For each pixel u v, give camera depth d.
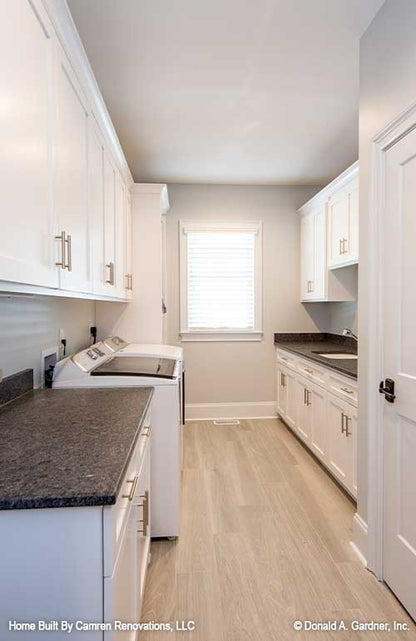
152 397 1.78
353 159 3.19
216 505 2.27
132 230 3.08
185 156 3.10
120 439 1.09
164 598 1.54
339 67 1.97
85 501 0.78
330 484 2.53
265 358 3.99
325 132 2.69
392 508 1.55
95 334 3.03
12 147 0.88
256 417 3.98
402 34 1.41
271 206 3.93
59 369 1.86
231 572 1.69
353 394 2.13
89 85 1.53
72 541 0.81
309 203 3.58
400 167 1.45
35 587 0.81
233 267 3.92
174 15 1.60
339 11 1.58
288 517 2.13
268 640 1.35
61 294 1.29
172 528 1.93
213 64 1.93
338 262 3.02
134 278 3.11
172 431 1.92
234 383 3.97
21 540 0.80
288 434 3.50
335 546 1.87
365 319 1.72
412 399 1.39
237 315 3.96
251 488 2.47
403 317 1.45
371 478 1.67
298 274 3.98
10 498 0.77
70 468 0.90
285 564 1.74
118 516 0.91
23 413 1.36
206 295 3.92
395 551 1.53
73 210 1.37
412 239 1.38
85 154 1.54
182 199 3.84
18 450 1.01
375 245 1.61
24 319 1.66
